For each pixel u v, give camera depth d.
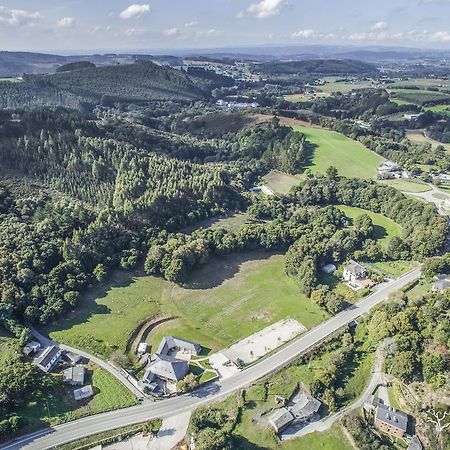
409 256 175.25
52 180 183.12
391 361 114.94
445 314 118.19
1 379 101.94
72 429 98.00
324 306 144.62
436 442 97.50
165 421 101.44
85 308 136.50
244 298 150.00
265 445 97.31
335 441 99.31
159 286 151.75
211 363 120.00
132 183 184.25
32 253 141.00
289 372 117.25
